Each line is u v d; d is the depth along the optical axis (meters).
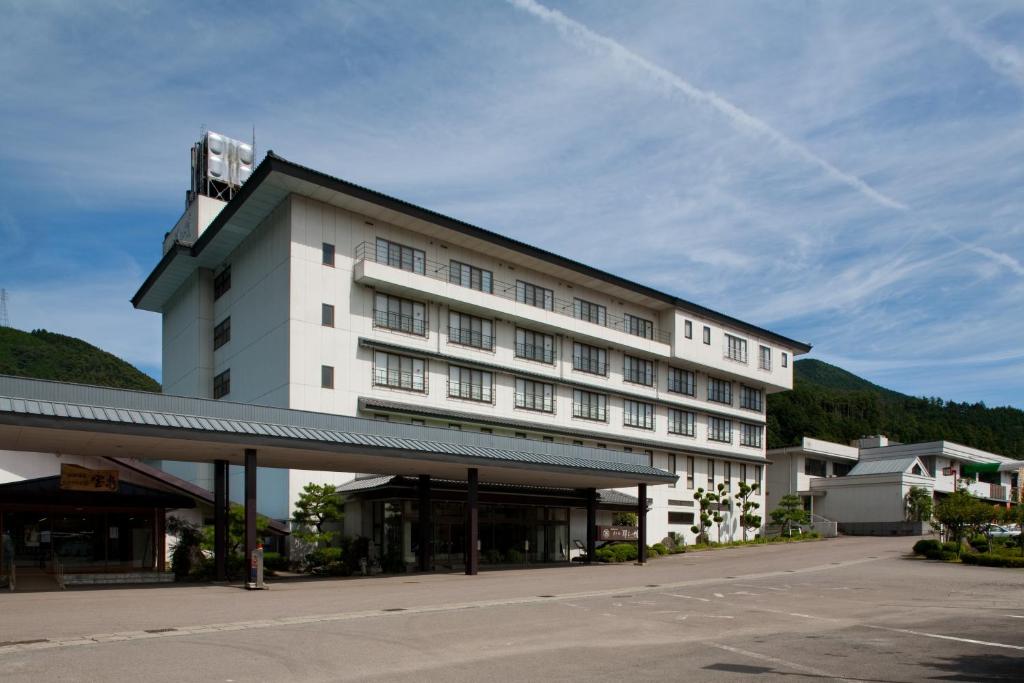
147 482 28.27
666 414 54.28
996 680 10.59
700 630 15.26
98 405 21.19
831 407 106.25
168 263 43.84
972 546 39.88
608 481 35.41
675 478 36.72
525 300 46.00
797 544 50.44
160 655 11.69
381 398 37.66
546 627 15.35
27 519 25.89
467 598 20.34
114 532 27.31
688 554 44.72
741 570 30.97
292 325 35.09
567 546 41.03
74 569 26.39
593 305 50.56
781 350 64.25
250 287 39.31
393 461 27.47
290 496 34.19
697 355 55.31
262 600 19.17
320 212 36.97
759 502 61.47
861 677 10.77
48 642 12.69
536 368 45.75
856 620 16.77
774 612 18.09
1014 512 36.06
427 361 39.94
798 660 12.03
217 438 22.28
